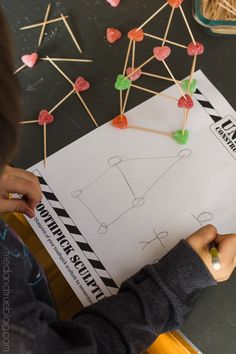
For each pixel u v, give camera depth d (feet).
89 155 2.37
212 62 2.39
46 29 2.51
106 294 2.20
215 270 2.07
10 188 2.23
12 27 2.53
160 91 2.39
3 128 1.19
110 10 2.50
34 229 2.30
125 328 2.04
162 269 2.10
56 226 2.30
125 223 2.26
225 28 2.38
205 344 2.08
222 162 2.27
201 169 2.28
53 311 1.94
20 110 1.26
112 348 2.02
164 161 2.31
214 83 2.36
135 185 2.30
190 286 2.07
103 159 2.35
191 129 2.33
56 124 2.41
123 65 2.44
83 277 2.23
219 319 2.09
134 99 2.40
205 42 2.42
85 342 1.93
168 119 2.36
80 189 2.33
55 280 2.29
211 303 2.11
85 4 2.51
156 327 2.04
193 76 2.38
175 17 2.45
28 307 1.72
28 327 1.65
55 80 2.46
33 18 2.53
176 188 2.27
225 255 2.09
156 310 2.06
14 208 2.25
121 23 2.48
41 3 2.54
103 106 2.41
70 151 2.38
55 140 2.40
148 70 2.42
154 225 2.24
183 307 2.06
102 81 2.44
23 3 2.55
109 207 2.29
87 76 2.45
